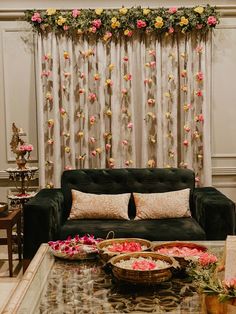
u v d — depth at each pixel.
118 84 4.68
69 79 4.63
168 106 4.70
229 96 4.85
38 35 4.59
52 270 2.68
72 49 4.64
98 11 4.51
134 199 4.16
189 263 2.42
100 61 4.64
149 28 4.51
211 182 4.76
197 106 4.70
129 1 4.74
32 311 2.13
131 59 4.65
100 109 4.69
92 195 4.10
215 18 4.52
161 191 4.24
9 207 4.79
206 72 4.65
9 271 3.87
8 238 3.84
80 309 2.15
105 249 2.72
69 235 3.70
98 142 4.75
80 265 2.77
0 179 4.89
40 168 4.68
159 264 2.41
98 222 3.92
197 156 4.75
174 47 4.63
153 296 2.30
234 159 4.89
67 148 4.67
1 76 4.82
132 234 3.65
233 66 4.83
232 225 3.69
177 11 4.55
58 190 4.29
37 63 4.64
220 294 1.87
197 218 3.97
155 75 4.66
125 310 2.14
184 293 2.33
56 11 4.55
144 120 4.70
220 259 2.41
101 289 2.39
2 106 4.85
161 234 3.64
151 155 4.76
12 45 4.79
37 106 4.72
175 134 4.70
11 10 4.72
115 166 4.73
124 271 2.30
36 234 3.70
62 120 4.70
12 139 4.44
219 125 4.88
